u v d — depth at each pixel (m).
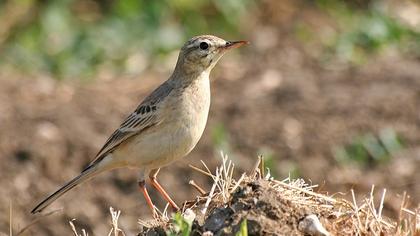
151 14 19.36
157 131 10.38
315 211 8.60
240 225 8.15
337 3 20.53
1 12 19.67
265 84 17.17
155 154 10.45
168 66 18.41
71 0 20.05
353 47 18.72
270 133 15.29
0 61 18.67
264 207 8.29
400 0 20.33
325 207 8.73
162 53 18.77
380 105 15.95
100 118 15.87
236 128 15.40
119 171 14.62
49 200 10.80
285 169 14.55
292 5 20.55
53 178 14.59
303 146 15.06
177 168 14.49
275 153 14.90
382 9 19.73
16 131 15.40
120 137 10.56
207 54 10.47
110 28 19.14
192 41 10.52
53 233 13.60
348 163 14.86
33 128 15.46
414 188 14.10
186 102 10.34
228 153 14.80
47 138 15.20
